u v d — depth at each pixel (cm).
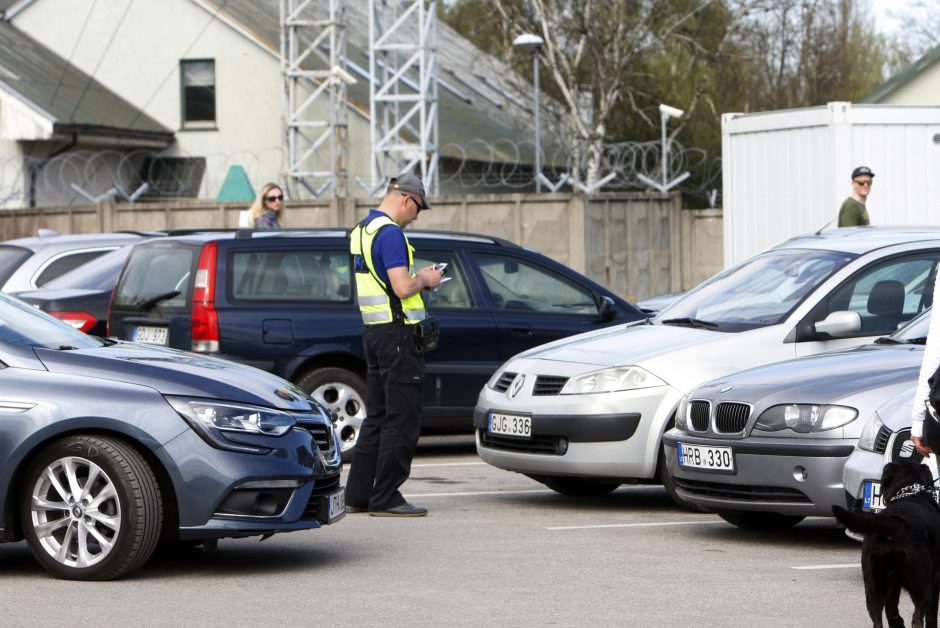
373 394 2036
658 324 2184
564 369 2062
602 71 7775
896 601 1182
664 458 1984
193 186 7956
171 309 2497
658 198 5906
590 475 2016
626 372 2009
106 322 2800
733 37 8644
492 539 1817
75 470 1524
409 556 1697
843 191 3466
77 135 7162
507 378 2145
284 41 7119
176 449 1516
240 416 1546
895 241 2138
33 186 6881
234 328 2456
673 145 9031
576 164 7706
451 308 2581
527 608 1400
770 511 1722
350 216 5184
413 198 2000
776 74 11200
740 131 3762
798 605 1413
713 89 9131
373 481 2048
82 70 8125
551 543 1786
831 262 2109
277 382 1658
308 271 2527
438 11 11806
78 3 8175
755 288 2161
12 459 1514
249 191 6812
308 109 7794
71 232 5672
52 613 1377
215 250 2483
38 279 3134
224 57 8012
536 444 2070
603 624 1328
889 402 1548
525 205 5266
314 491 1617
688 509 2067
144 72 8075
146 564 1645
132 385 1534
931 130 3500
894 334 1859
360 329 2522
